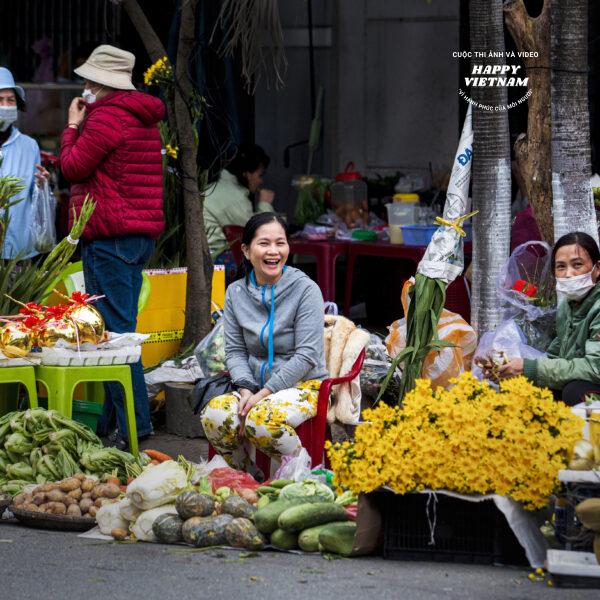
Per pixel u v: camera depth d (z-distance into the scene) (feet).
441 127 59.77
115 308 34.68
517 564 23.77
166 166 41.68
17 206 37.50
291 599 21.48
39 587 22.45
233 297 30.73
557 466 23.16
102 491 27.35
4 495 28.04
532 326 32.40
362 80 61.82
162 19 53.01
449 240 30.71
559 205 33.50
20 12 54.54
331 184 55.67
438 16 59.21
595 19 52.11
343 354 30.89
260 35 37.47
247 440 30.27
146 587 22.38
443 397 23.94
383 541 24.50
